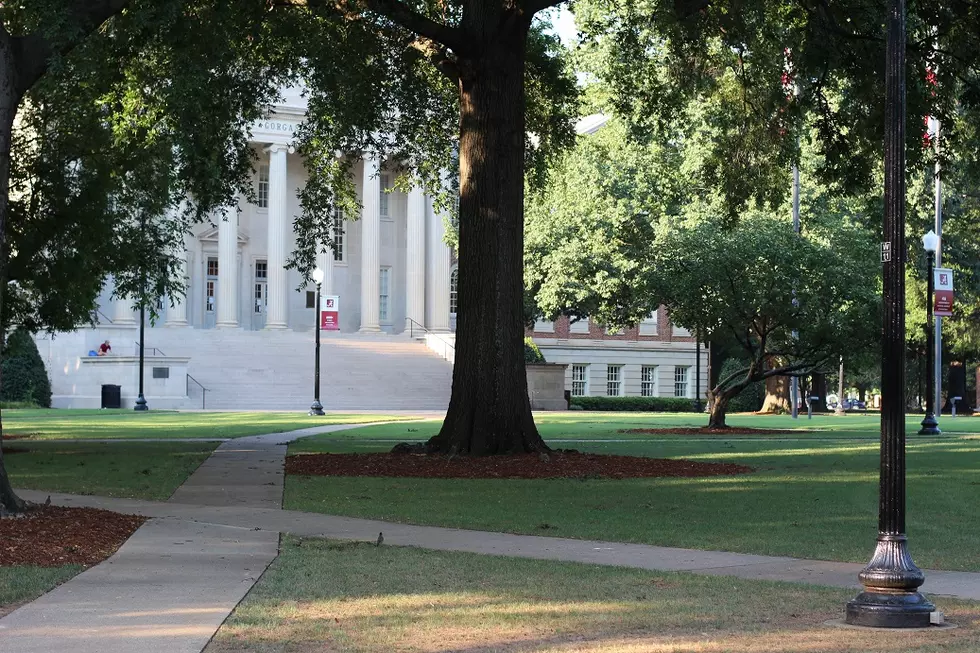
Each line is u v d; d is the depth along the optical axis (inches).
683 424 1738.4
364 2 900.0
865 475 854.5
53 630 323.3
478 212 935.7
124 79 927.7
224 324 2763.3
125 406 2260.1
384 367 2554.1
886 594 346.9
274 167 2815.0
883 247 366.0
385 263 3085.6
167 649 299.9
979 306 2536.9
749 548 514.9
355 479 802.2
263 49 1031.0
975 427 1711.4
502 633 325.1
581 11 1433.3
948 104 999.6
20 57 609.6
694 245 1411.2
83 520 545.3
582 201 1993.1
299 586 398.0
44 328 1256.8
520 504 673.6
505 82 935.7
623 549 510.0
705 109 1679.4
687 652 301.9
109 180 1008.9
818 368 1485.0
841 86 1218.0
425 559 466.6
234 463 912.9
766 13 1047.6
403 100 1133.1
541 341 3164.4
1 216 585.9
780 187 1211.2
